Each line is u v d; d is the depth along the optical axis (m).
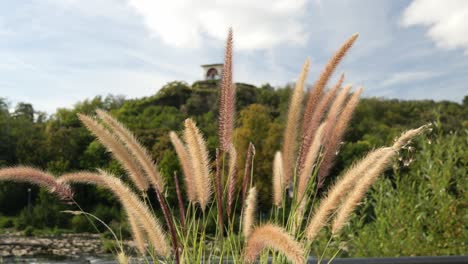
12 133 33.66
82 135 32.44
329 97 1.85
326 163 1.80
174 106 46.19
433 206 4.27
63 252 15.73
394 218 4.22
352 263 2.15
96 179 1.74
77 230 21.72
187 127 1.53
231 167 1.72
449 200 4.21
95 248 16.73
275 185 1.79
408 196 4.32
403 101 35.09
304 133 1.79
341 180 1.45
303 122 1.81
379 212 4.34
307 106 1.81
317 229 1.45
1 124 33.41
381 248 4.07
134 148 1.59
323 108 1.82
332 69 1.81
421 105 34.62
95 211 22.03
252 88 43.03
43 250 16.11
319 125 1.85
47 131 35.47
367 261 2.16
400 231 4.09
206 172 1.56
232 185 1.70
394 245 4.05
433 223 4.25
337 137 1.81
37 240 18.61
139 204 1.48
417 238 4.19
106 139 1.60
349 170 1.46
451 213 4.23
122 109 44.66
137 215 1.47
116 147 1.61
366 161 1.44
